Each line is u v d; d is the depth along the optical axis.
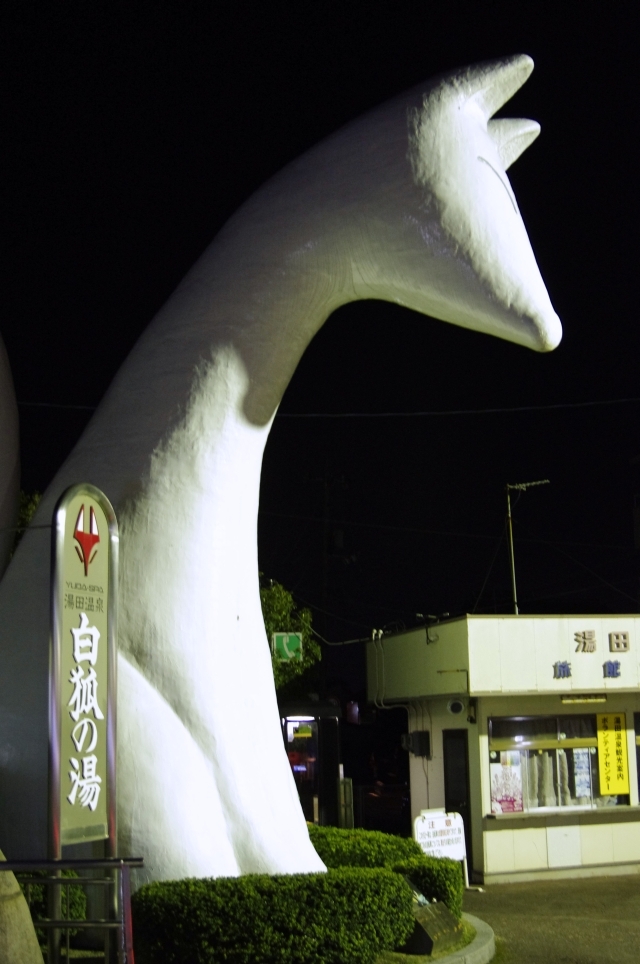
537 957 8.76
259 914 6.55
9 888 4.75
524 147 9.12
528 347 8.24
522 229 8.30
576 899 12.40
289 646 17.02
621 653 15.10
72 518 5.68
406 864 9.12
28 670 7.44
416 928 7.94
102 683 5.79
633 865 14.76
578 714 15.07
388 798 29.47
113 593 5.93
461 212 7.93
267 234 8.45
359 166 8.21
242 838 7.39
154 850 6.93
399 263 8.14
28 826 7.08
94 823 5.64
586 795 14.91
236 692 7.83
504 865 14.14
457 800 15.05
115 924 5.04
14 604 7.71
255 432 8.45
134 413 8.17
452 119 8.16
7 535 8.84
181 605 7.74
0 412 8.88
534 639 14.73
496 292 7.96
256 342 8.34
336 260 8.32
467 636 14.45
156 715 7.32
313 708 14.45
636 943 9.45
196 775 7.30
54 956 5.41
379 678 18.17
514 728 14.75
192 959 6.40
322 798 14.27
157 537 7.83
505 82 8.45
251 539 8.42
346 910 6.92
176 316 8.47
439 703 15.83
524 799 14.56
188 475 8.02
